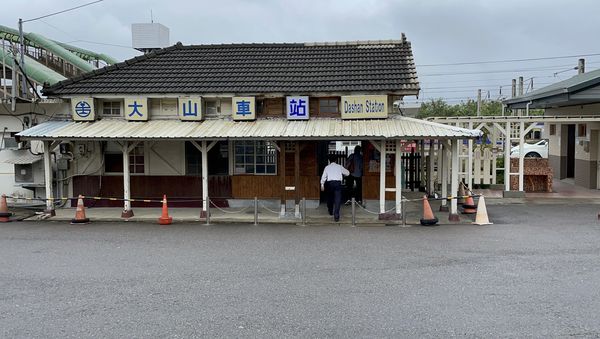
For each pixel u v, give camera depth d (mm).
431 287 7309
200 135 13375
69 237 11578
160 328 5855
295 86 14539
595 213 14133
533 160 18656
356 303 6641
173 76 15578
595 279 7605
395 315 6184
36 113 15875
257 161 15625
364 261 8945
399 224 12938
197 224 13305
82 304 6734
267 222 13414
